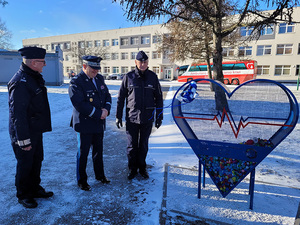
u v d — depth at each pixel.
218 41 6.68
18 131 1.97
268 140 2.10
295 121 1.96
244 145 2.12
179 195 2.44
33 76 2.09
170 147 4.09
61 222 1.99
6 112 7.18
